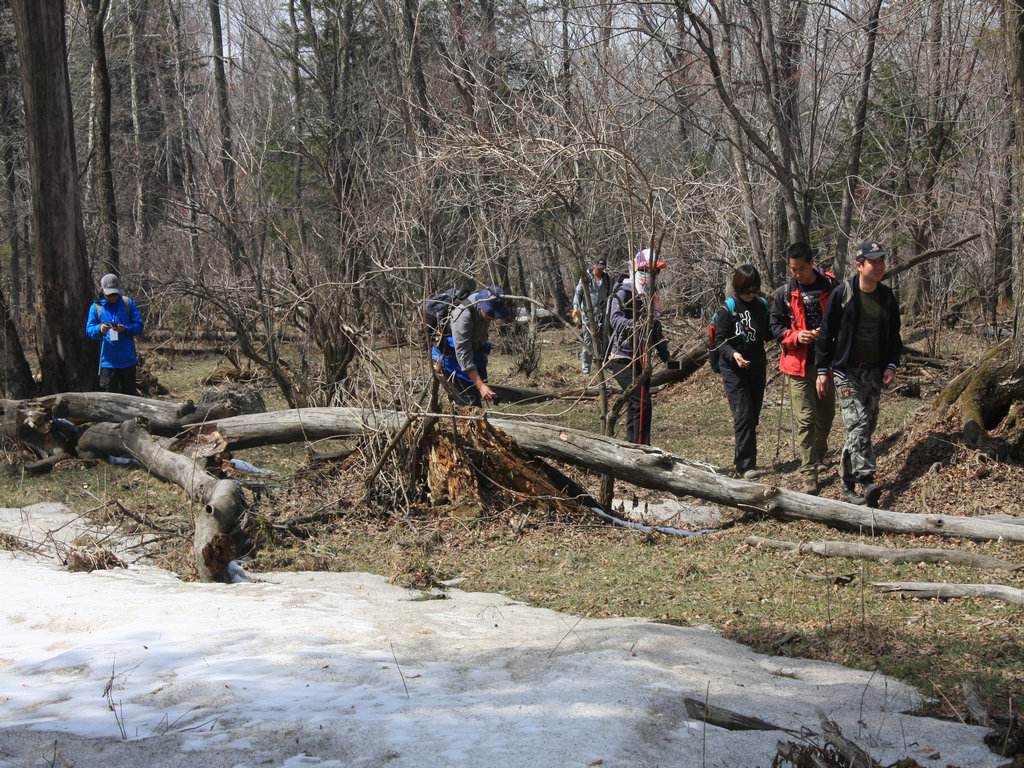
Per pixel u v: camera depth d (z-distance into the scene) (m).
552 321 25.11
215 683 4.69
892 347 8.27
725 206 13.13
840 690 4.70
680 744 4.00
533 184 8.72
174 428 11.19
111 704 4.49
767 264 15.20
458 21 19.38
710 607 6.15
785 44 16.22
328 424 9.74
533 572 7.10
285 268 12.11
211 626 5.65
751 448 9.95
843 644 5.38
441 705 4.36
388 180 11.77
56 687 4.81
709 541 7.81
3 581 6.76
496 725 4.11
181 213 17.34
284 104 25.44
